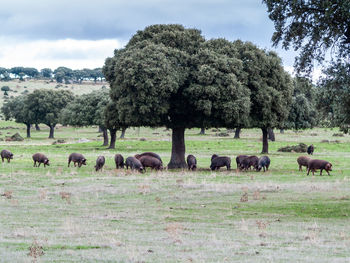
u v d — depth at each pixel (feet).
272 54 311.06
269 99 250.57
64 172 214.07
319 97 126.62
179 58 231.30
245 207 126.62
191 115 244.63
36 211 113.39
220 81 225.97
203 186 167.32
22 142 569.23
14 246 72.59
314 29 120.37
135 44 243.81
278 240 82.07
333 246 76.95
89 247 73.15
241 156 243.60
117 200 136.77
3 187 160.35
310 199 141.49
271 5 123.03
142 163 231.09
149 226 96.37
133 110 228.22
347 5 108.78
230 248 73.77
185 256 66.95
